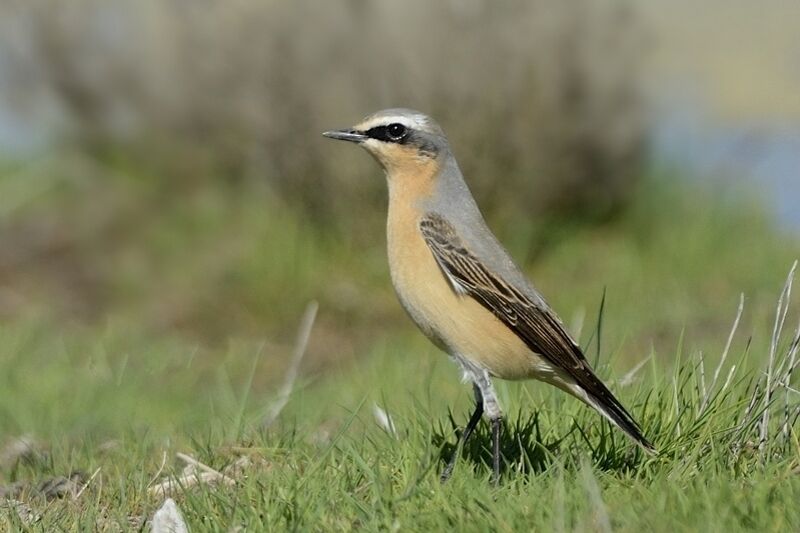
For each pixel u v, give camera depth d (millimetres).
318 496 7305
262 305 16594
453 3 17328
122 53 20281
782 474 7082
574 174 17750
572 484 7188
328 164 16859
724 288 15898
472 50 17125
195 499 7578
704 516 6453
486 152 17000
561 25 17609
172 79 19766
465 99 16953
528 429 8344
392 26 17281
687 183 18625
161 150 19906
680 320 14234
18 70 20844
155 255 18406
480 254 8211
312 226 17125
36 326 15641
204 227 19000
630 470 7730
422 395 10711
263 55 17734
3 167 20922
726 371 9648
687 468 7441
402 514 6945
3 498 8430
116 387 12477
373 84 17016
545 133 17328
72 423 11227
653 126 18500
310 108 17062
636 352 13039
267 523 6957
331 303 16531
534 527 6574
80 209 19984
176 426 10781
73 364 14070
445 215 8320
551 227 17641
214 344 15914
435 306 8242
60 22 20531
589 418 8500
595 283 16500
